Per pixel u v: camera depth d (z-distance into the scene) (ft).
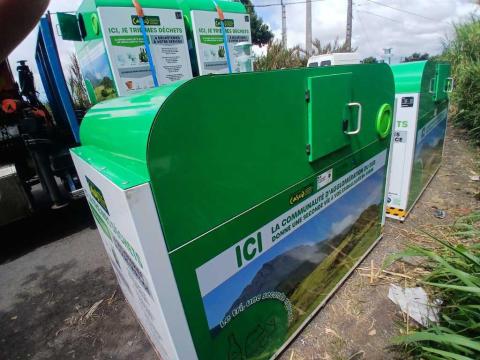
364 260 8.18
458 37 23.72
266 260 4.59
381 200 8.23
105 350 6.56
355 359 5.57
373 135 6.84
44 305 8.25
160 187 3.00
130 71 7.08
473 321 4.65
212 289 3.81
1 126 10.32
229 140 3.55
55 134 12.12
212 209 3.55
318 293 6.32
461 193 11.66
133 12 6.94
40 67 14.83
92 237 11.87
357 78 5.69
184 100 3.00
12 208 10.04
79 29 8.00
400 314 6.36
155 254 3.09
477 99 18.08
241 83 3.52
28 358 6.62
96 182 4.11
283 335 5.57
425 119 9.86
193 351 3.78
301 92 4.42
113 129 3.78
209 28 8.67
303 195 5.02
